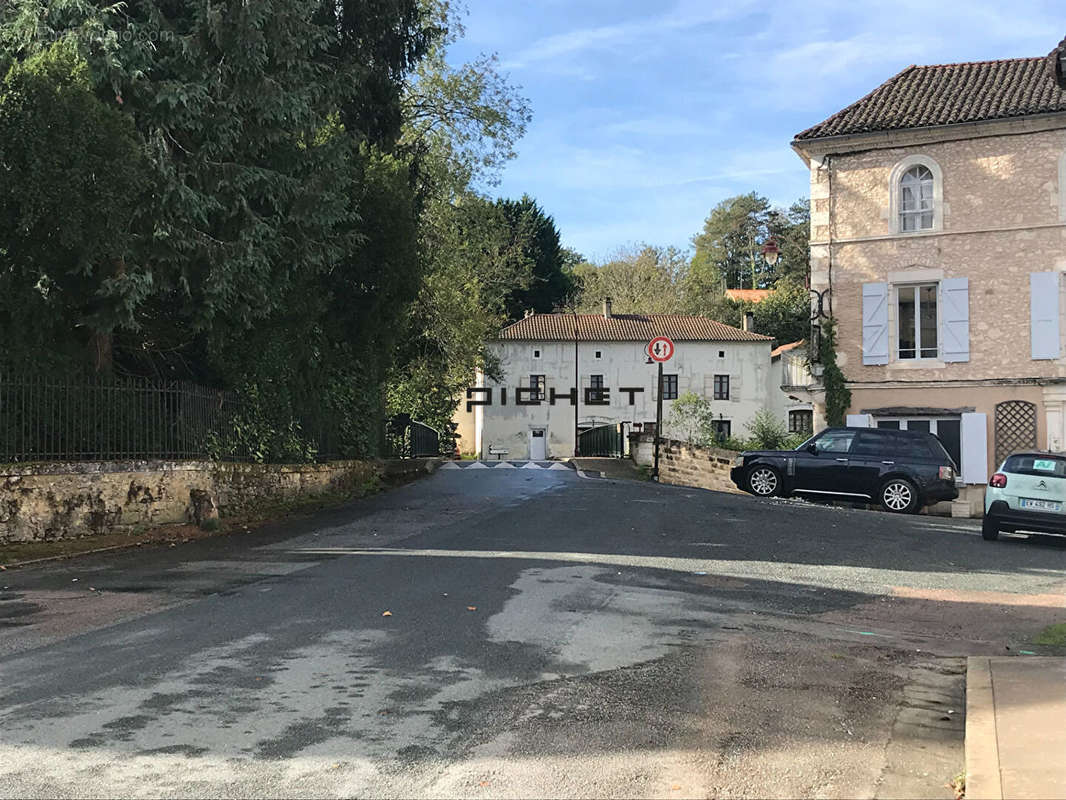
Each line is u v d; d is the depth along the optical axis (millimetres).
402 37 24938
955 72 28531
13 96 12219
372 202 20375
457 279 35344
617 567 11219
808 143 27422
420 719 5531
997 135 25734
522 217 69750
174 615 8398
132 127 13398
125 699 5855
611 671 6680
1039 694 6207
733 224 99812
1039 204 25391
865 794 4641
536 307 71500
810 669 7020
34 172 12047
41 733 5215
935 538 15148
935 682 6898
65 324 14375
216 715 5555
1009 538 16109
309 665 6680
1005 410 25609
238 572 10734
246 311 15164
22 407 13125
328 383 21125
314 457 19828
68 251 13016
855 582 10992
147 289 13375
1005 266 25703
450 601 8977
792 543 13695
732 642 7754
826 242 27391
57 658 6879
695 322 62844
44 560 11750
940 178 26328
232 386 17359
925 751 5332
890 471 20859
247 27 14523
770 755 5125
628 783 4645
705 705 5973
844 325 27203
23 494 12836
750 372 60062
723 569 11430
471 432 61125
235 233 15195
